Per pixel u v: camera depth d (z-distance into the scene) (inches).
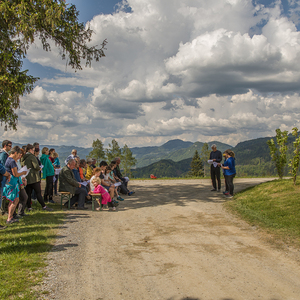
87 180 427.2
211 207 359.3
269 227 251.6
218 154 494.6
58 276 152.3
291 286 142.5
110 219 300.8
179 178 912.9
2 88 366.9
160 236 235.8
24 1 354.0
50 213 324.8
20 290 132.7
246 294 134.0
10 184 267.4
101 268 165.8
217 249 201.5
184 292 136.2
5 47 372.5
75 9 452.4
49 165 400.2
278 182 418.0
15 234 227.9
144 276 155.1
